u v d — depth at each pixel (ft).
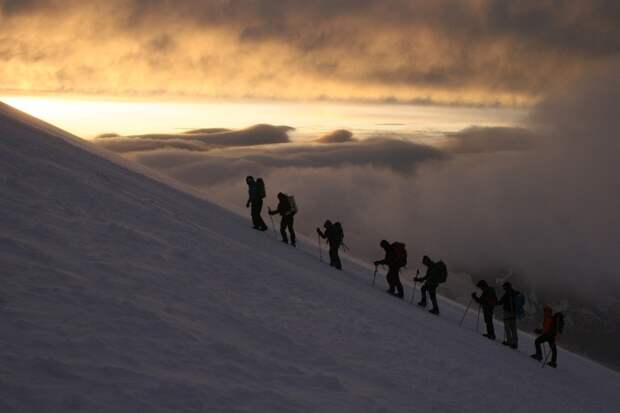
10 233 26.23
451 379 31.14
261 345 24.02
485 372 37.52
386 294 64.75
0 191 32.76
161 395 15.61
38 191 36.19
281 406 17.67
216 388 17.29
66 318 18.85
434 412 23.67
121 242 31.71
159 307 23.34
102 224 33.65
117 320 20.16
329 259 74.84
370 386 23.99
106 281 24.32
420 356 33.60
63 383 14.57
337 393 21.26
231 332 24.06
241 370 19.80
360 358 27.94
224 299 28.71
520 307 63.26
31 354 15.51
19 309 18.38
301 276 46.37
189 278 29.94
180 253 34.45
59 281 22.21
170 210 53.57
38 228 28.37
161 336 20.18
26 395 13.43
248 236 63.26
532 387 40.11
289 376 21.13
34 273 22.17
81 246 28.17
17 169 40.45
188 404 15.61
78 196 39.40
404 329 41.14
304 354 25.05
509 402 31.32
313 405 18.81
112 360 16.88
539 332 60.75
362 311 41.29
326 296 40.93
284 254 60.85
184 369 18.07
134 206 44.11
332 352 27.02
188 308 24.89
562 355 78.02
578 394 47.26
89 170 54.34
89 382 15.02
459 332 57.98
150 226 39.55
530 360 59.26
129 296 23.30
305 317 31.55
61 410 13.26
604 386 61.41
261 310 29.48
